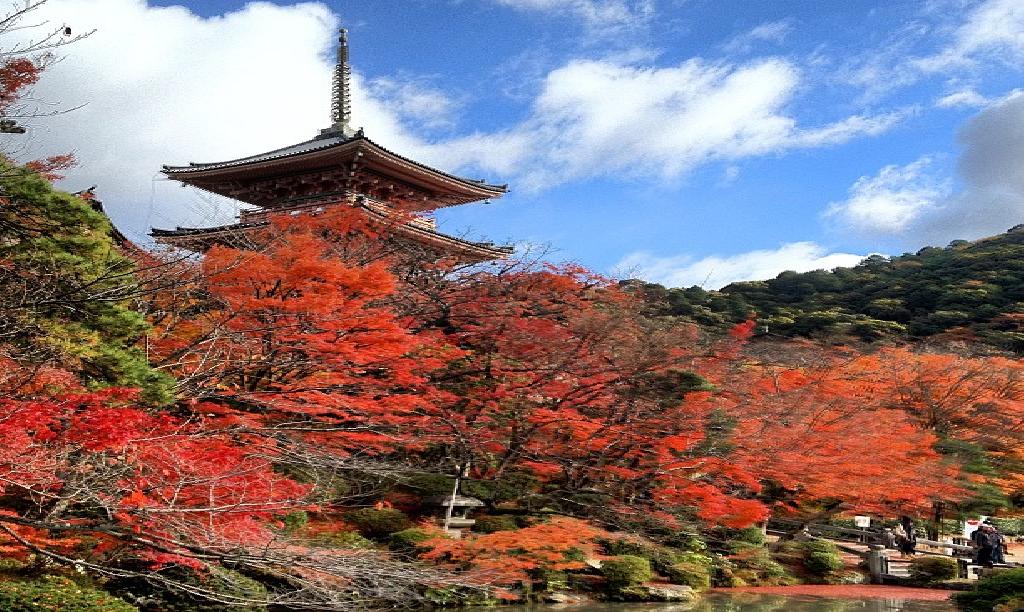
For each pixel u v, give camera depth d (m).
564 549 19.92
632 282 28.17
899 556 29.48
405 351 18.38
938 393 32.47
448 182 35.56
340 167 33.09
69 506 13.65
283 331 17.72
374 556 14.42
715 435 22.67
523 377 23.81
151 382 12.29
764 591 23.25
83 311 11.55
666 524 22.77
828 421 25.53
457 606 18.47
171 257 18.05
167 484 11.77
